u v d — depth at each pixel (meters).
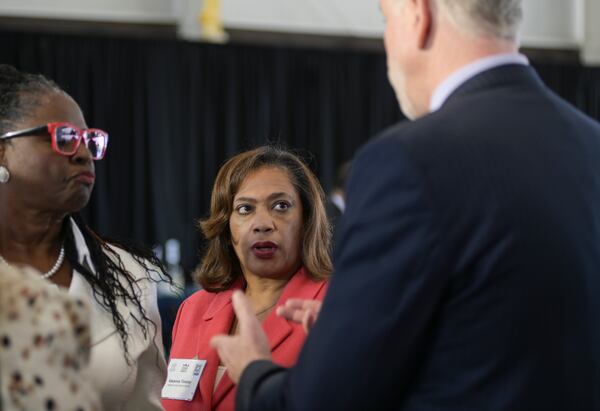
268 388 1.71
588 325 1.57
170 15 10.13
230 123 10.29
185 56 10.15
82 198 2.19
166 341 5.09
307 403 1.58
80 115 2.22
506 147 1.60
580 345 1.56
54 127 2.13
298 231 2.63
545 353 1.53
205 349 2.60
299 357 1.64
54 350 1.41
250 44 10.34
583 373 1.56
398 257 1.54
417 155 1.56
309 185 2.66
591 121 1.80
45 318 1.41
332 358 1.56
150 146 10.06
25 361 1.37
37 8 9.79
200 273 2.79
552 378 1.53
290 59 10.47
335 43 10.59
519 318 1.53
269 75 10.43
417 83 1.78
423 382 1.58
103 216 9.93
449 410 1.54
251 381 1.75
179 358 2.65
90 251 2.32
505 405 1.52
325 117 10.55
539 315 1.53
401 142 1.58
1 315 1.38
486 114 1.64
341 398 1.55
